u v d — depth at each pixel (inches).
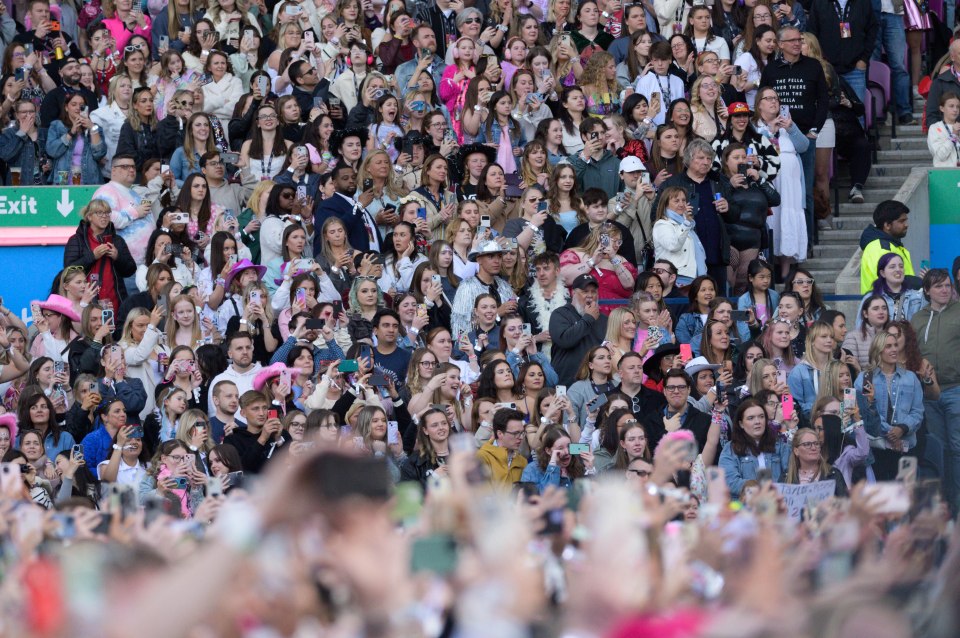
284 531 454.0
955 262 1861.5
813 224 2204.7
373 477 450.3
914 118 2534.5
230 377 1577.3
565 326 1711.4
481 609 550.9
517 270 1811.0
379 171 1930.4
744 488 1143.0
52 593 491.2
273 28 2369.6
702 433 1537.9
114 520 663.8
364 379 1550.2
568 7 2381.9
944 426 1683.1
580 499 671.8
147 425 1537.9
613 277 1818.4
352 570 466.9
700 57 2156.7
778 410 1493.6
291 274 1737.2
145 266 1841.8
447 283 1786.4
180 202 1886.1
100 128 2145.7
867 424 1588.3
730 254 1958.7
